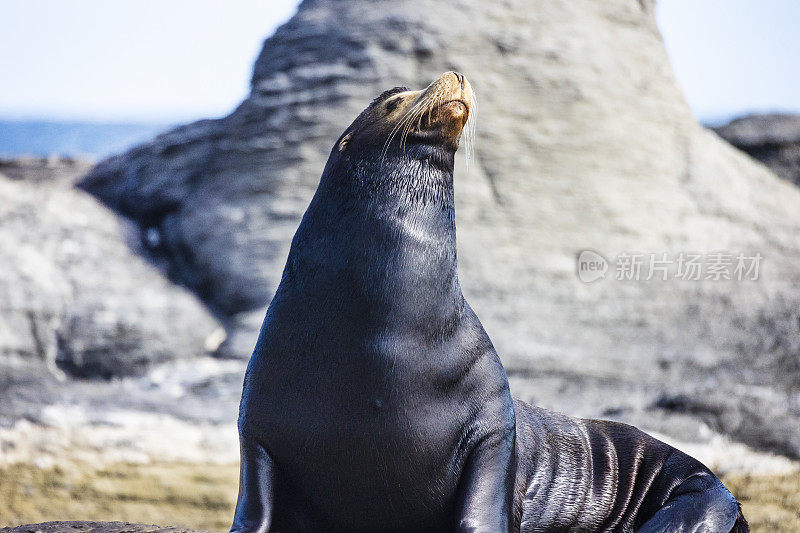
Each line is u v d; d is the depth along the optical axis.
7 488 41.53
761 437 50.84
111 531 20.94
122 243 77.25
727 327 66.88
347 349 16.47
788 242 78.50
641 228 74.75
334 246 17.12
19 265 67.62
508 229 72.56
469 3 80.56
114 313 66.25
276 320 17.23
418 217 17.22
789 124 99.12
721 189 80.62
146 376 63.16
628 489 22.22
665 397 56.12
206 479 43.94
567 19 82.44
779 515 38.53
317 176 74.81
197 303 71.75
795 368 60.72
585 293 70.00
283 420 16.83
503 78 77.62
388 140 17.53
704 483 21.50
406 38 78.00
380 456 16.69
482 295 69.44
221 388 58.94
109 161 87.44
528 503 20.70
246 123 78.81
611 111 79.06
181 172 82.50
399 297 16.62
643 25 87.56
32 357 62.62
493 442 17.39
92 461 46.34
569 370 62.03
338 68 77.56
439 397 16.89
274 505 17.12
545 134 76.25
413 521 17.59
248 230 74.38
